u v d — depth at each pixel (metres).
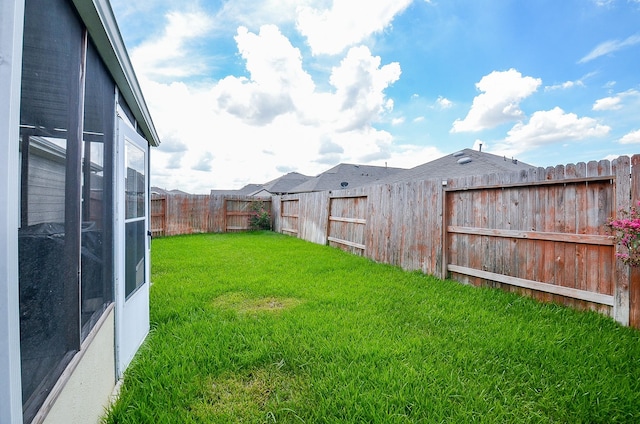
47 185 1.16
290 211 11.16
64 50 1.26
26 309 1.01
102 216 1.83
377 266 5.70
